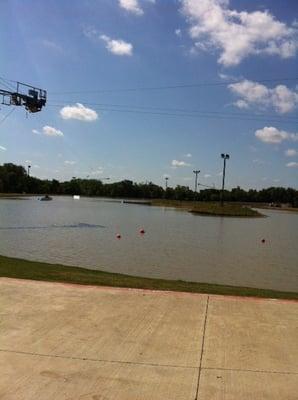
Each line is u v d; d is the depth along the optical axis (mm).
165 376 4602
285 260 22391
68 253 21844
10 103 46156
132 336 5668
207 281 15539
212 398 4164
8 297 7227
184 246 27172
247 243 31047
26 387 4258
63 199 134375
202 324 6203
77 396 4133
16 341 5375
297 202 154875
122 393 4215
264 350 5328
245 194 174125
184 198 167625
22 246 24125
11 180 165875
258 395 4238
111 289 8047
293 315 6715
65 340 5453
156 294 7770
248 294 8930
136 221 49562
